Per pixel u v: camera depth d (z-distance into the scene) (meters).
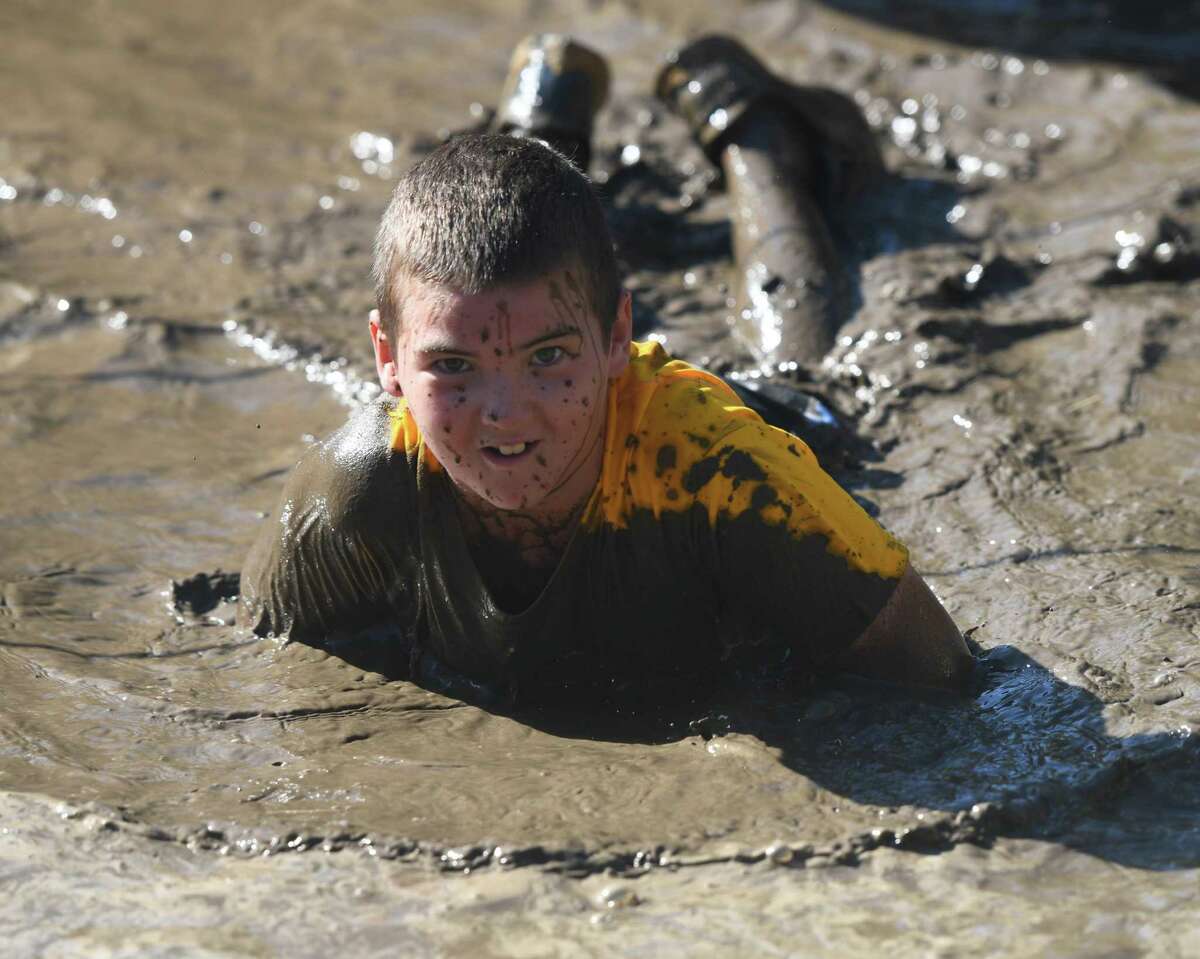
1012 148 22.20
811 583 10.55
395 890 9.07
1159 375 15.92
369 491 10.96
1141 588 12.17
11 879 9.20
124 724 10.91
